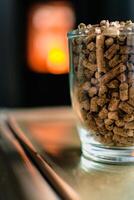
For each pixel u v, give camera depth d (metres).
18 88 1.35
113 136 0.28
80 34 0.29
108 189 0.22
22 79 1.35
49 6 1.31
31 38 1.33
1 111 0.67
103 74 0.27
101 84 0.27
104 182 0.24
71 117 0.56
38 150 0.33
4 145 0.35
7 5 1.32
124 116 0.27
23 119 0.53
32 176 0.24
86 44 0.28
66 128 0.46
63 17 1.32
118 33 0.27
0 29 1.32
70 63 0.31
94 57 0.28
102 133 0.28
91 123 0.29
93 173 0.26
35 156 0.30
